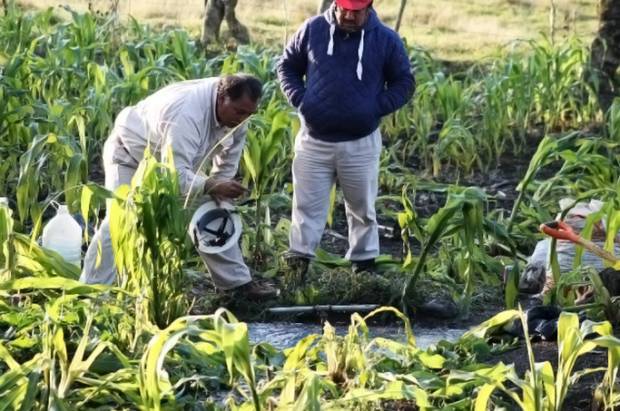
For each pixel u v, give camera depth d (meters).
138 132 7.12
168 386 5.54
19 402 5.44
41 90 11.48
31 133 10.04
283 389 5.63
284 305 7.71
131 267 6.73
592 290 7.45
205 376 5.89
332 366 5.90
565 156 8.80
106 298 6.65
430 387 5.80
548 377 5.39
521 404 5.35
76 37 12.95
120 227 6.67
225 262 7.56
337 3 7.70
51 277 6.85
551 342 6.81
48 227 7.54
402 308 7.72
